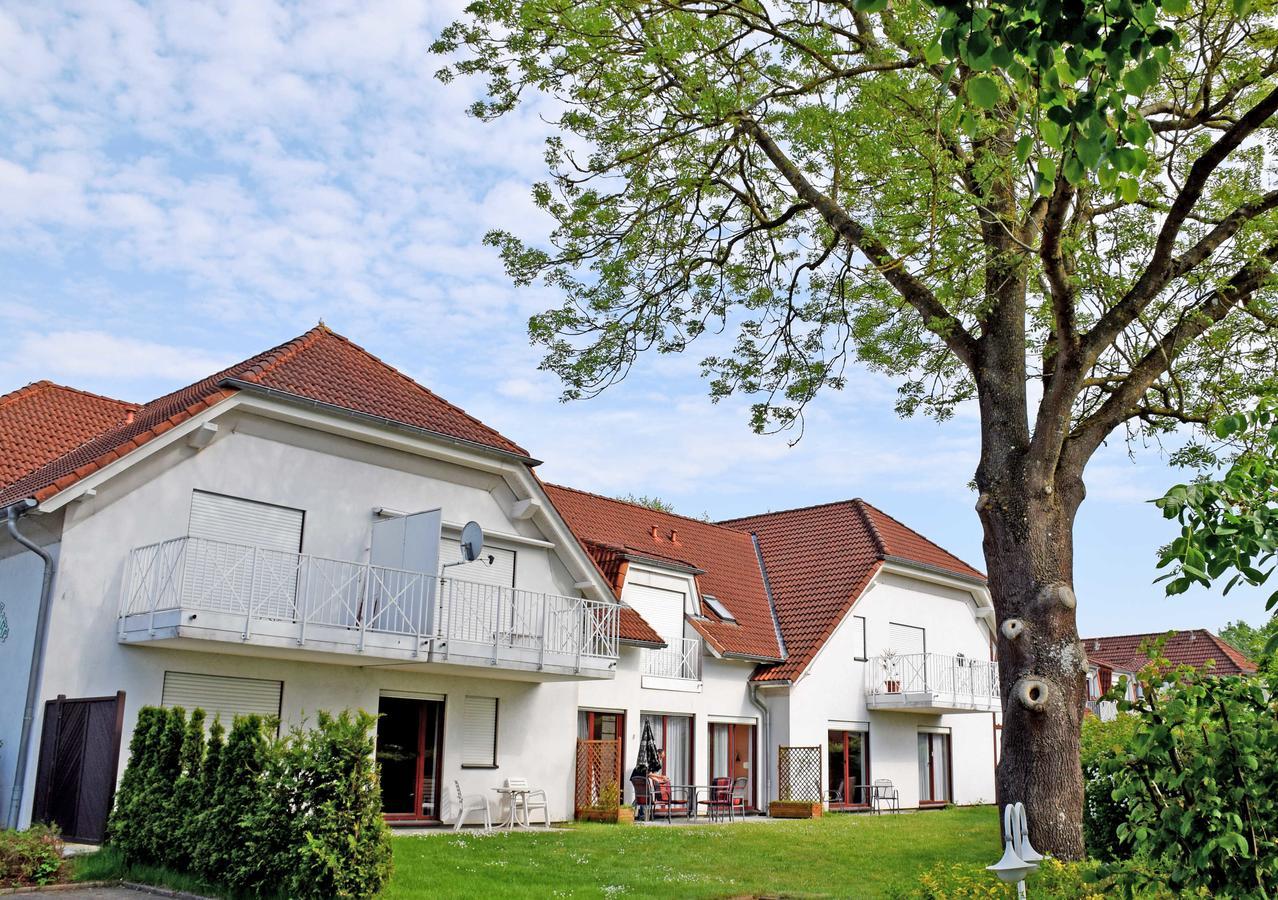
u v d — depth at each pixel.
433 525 18.09
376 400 19.73
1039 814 10.61
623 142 13.38
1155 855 5.16
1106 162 5.38
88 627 15.36
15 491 17.64
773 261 14.54
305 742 11.45
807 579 30.16
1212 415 13.20
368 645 17.23
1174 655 47.44
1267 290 12.98
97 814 13.75
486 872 13.25
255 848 10.90
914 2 5.52
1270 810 4.92
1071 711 10.91
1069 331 11.20
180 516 16.53
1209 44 12.07
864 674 29.16
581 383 14.08
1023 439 11.80
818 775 25.81
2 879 11.94
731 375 14.59
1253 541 4.64
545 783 21.36
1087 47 4.73
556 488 28.03
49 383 22.22
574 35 12.31
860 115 11.39
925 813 25.78
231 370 20.30
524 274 13.97
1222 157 10.59
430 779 19.66
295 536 17.95
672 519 30.55
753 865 14.83
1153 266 11.13
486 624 20.36
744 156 13.74
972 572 33.34
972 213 11.42
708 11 12.45
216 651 16.50
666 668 24.95
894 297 14.13
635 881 13.02
